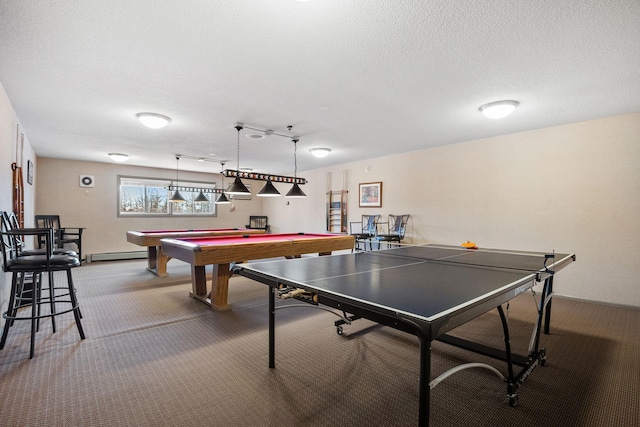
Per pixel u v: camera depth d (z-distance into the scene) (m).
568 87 2.89
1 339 2.40
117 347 2.47
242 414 1.66
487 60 2.40
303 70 2.58
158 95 3.11
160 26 1.97
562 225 4.09
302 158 6.56
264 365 2.20
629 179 3.62
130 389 1.88
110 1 1.73
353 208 6.95
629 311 3.52
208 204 8.83
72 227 6.72
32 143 5.20
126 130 4.40
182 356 2.33
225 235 5.71
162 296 4.01
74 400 1.76
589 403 1.79
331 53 2.31
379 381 2.00
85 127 4.23
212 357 2.32
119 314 3.29
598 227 3.83
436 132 4.47
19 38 2.10
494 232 4.71
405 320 1.13
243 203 9.53
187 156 6.36
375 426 1.58
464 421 1.63
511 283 1.69
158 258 5.19
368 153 6.00
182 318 3.18
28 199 4.95
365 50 2.26
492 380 2.05
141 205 7.73
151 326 2.95
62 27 1.98
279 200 9.28
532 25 1.95
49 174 6.57
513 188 4.51
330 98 3.19
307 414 1.67
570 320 3.21
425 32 2.03
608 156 3.75
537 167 4.29
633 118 3.59
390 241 5.73
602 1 1.71
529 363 2.04
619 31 2.00
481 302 1.35
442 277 1.86
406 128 4.28
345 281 1.75
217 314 3.32
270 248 3.78
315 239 4.33
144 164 7.40
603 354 2.42
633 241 3.61
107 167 7.23
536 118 3.80
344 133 4.54
